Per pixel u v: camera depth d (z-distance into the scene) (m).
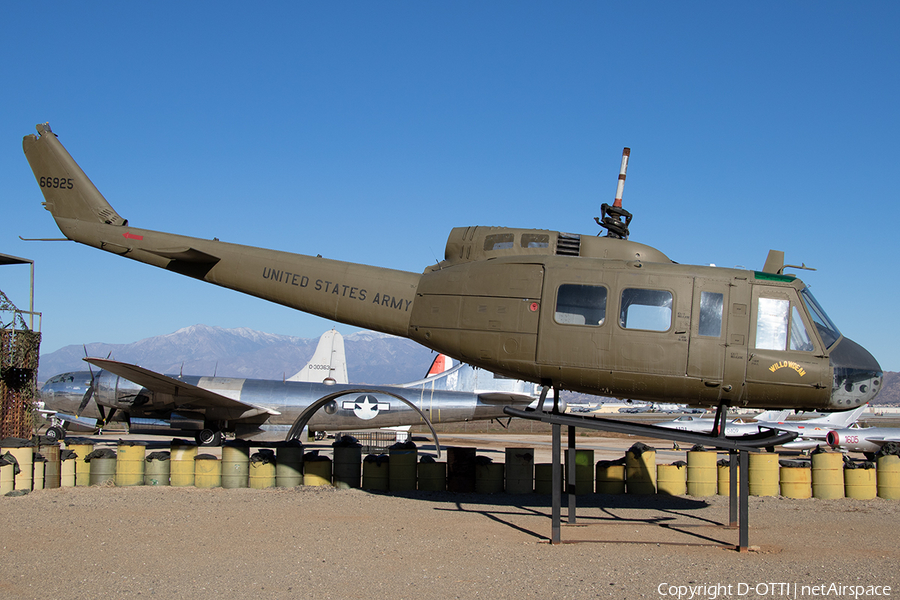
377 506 11.80
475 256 10.58
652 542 8.96
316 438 32.06
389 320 10.73
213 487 13.65
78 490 13.17
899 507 12.66
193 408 23.48
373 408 24.58
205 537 9.01
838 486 13.72
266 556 7.94
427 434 43.34
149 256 12.07
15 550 8.16
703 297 9.13
